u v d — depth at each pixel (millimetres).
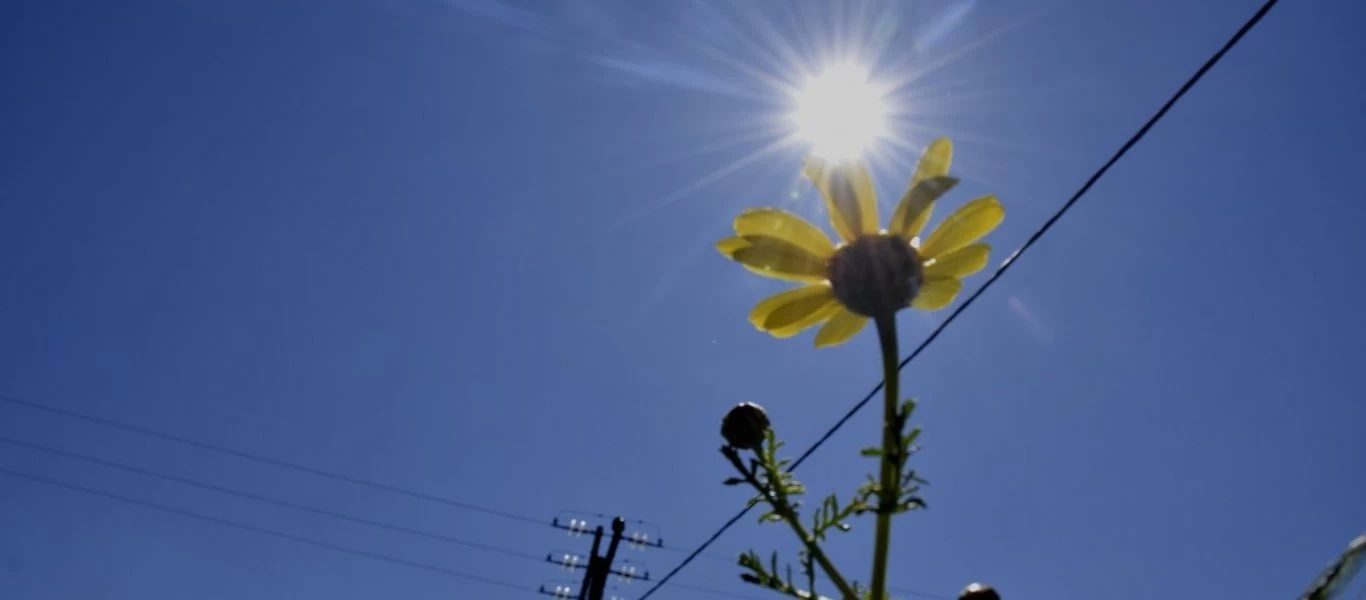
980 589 189
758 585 166
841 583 162
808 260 183
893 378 167
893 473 154
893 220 179
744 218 186
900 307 175
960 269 181
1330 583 112
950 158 179
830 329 186
